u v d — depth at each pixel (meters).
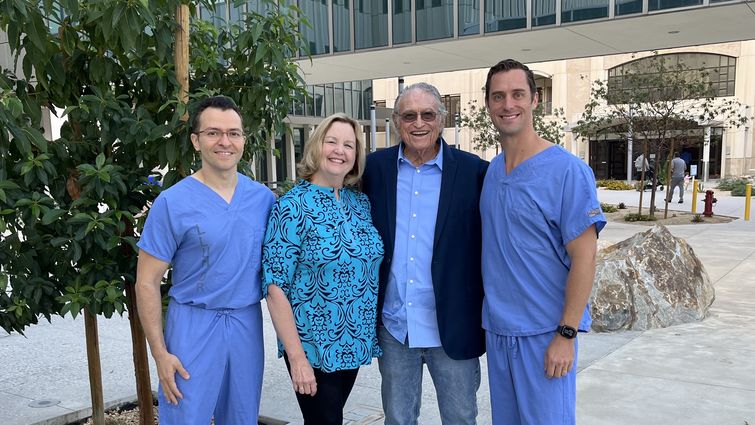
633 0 10.66
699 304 6.23
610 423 3.79
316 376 2.60
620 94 16.72
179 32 3.08
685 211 17.61
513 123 2.45
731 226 13.87
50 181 3.03
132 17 2.71
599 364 4.88
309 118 27.08
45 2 2.73
